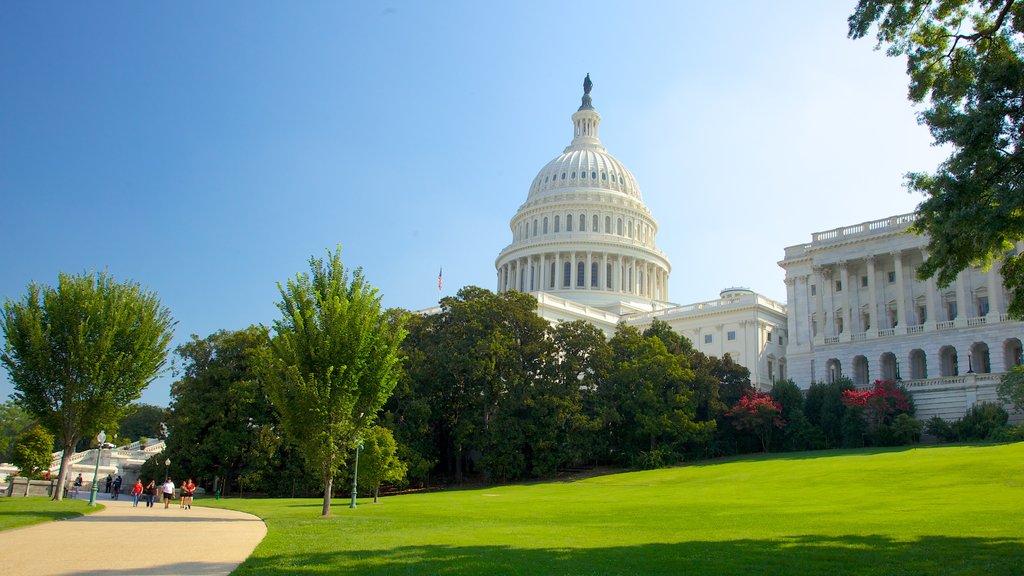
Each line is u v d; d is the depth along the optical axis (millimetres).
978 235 25094
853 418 86188
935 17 28734
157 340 49750
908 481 49562
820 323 106438
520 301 88438
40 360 45625
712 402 90500
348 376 38500
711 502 45219
